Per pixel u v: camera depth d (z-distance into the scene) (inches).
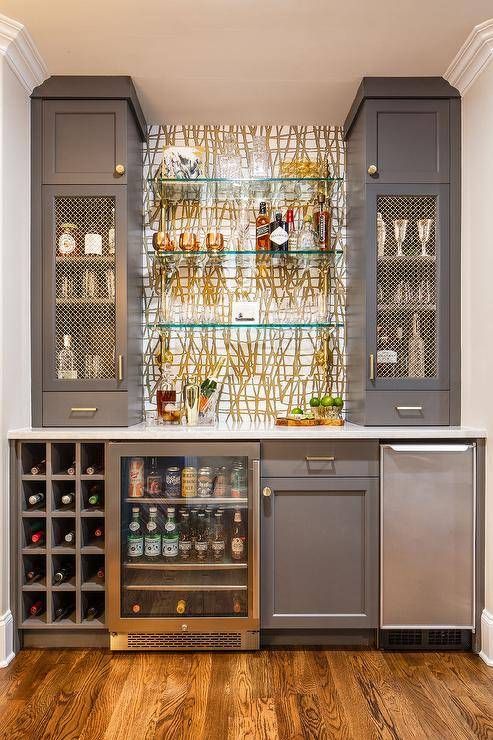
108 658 88.7
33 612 91.6
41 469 94.6
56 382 98.7
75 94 97.7
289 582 91.7
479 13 81.3
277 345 115.1
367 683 80.7
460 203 100.0
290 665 86.0
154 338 114.3
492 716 72.6
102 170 98.7
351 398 109.8
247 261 114.1
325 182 112.3
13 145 91.4
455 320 100.3
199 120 113.2
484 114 91.1
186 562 92.6
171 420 105.0
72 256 99.3
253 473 90.3
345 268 114.9
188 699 76.2
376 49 90.2
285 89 101.7
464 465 91.7
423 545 91.3
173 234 111.4
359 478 91.6
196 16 81.2
